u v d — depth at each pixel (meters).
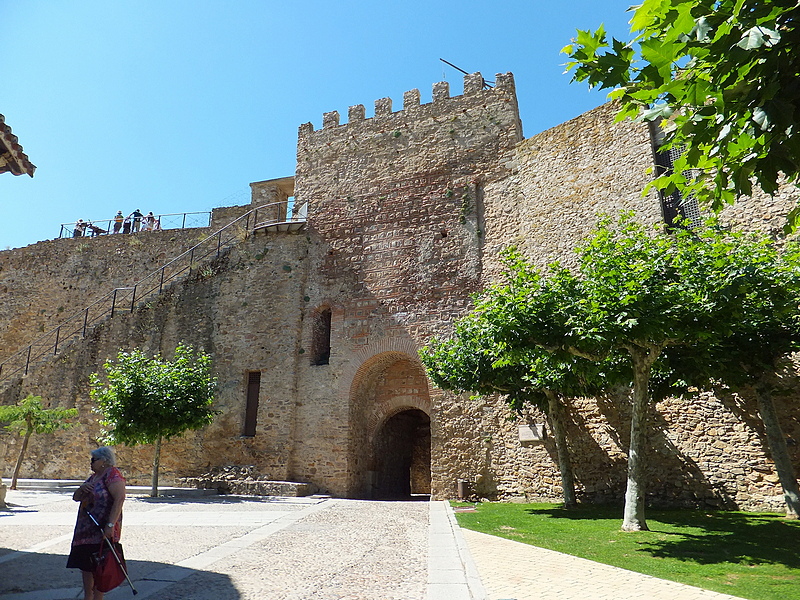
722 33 3.99
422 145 21.42
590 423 15.51
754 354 11.04
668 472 13.87
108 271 28.75
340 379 20.09
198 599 5.91
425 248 20.17
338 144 23.17
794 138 4.19
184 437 20.98
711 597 5.86
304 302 21.59
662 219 15.18
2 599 5.82
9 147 9.22
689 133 4.61
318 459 19.56
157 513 13.35
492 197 19.55
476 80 21.25
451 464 17.86
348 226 21.81
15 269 30.28
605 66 4.42
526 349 10.64
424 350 16.00
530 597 5.86
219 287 22.70
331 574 7.07
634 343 10.05
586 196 17.06
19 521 11.33
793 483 10.87
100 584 5.10
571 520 11.70
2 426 21.84
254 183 27.30
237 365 21.48
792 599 5.77
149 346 22.42
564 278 10.84
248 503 15.92
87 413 21.47
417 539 9.73
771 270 9.77
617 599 5.80
